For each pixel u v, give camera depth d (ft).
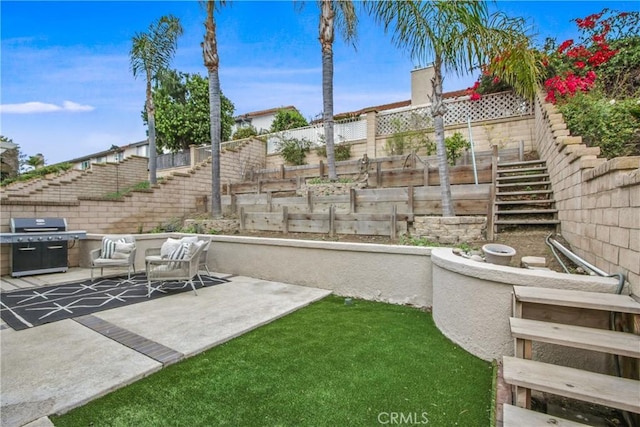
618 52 24.77
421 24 16.76
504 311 9.17
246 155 42.91
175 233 25.77
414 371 8.96
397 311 14.26
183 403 7.55
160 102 61.52
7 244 21.65
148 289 16.83
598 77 24.04
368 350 10.30
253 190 33.86
